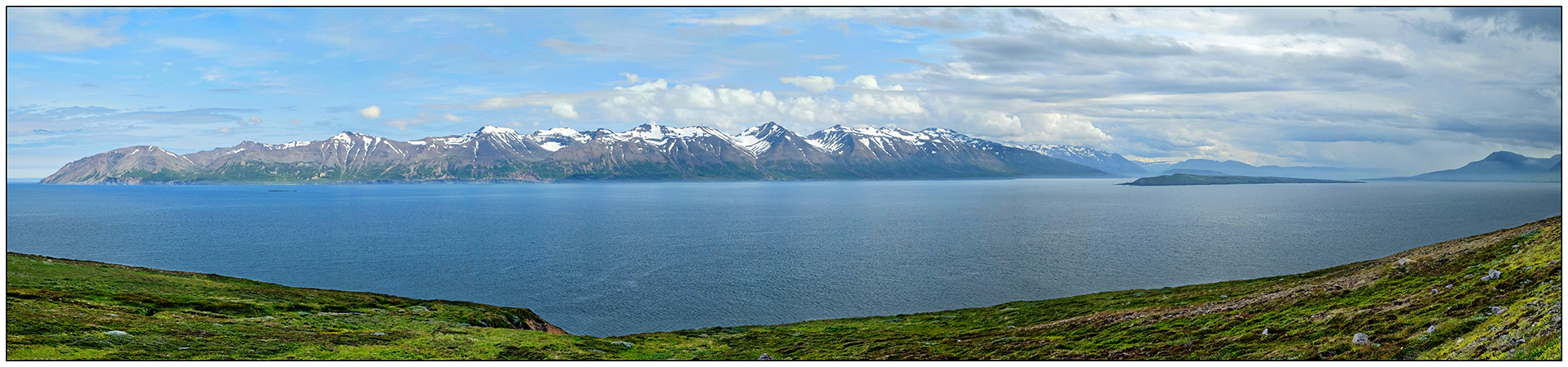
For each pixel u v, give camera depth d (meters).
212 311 65.94
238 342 52.25
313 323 65.06
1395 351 39.41
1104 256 163.50
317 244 192.75
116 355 44.34
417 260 159.50
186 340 50.88
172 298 69.81
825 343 70.69
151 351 46.50
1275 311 62.56
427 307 82.75
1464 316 42.72
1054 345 59.75
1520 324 35.84
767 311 107.31
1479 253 71.56
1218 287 101.56
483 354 56.66
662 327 98.38
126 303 63.38
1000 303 112.06
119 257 164.50
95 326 51.09
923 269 145.38
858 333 79.44
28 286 64.69
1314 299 65.44
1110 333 62.94
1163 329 61.22
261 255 168.38
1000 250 176.00
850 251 175.50
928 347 64.19
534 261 157.88
